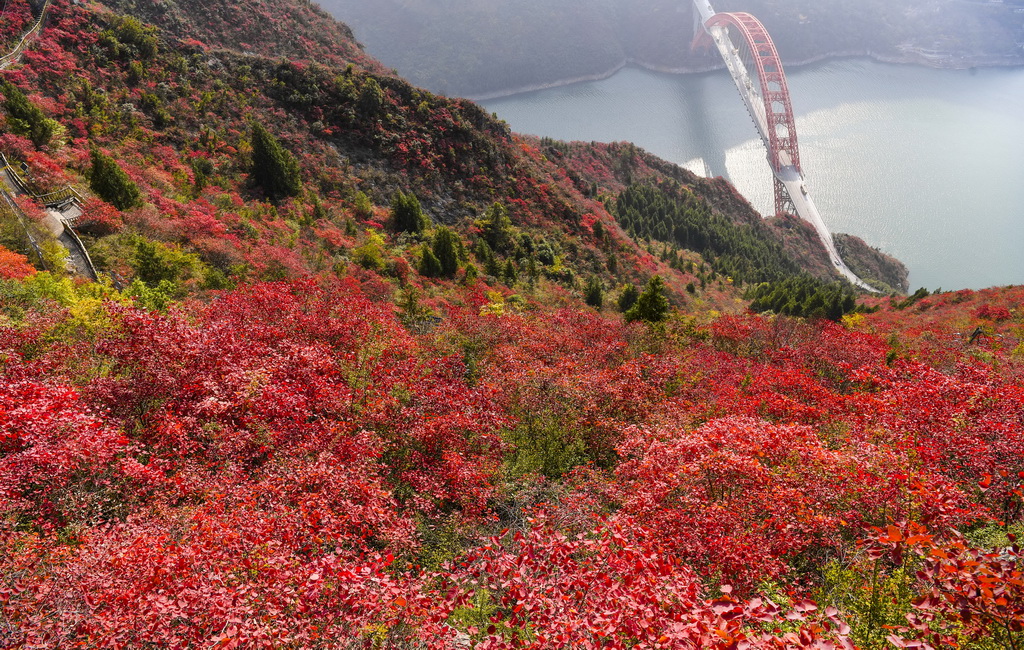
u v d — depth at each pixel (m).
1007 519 11.04
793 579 9.67
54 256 24.58
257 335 15.09
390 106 72.50
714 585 9.09
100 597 6.40
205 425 11.14
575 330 27.56
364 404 13.84
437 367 18.08
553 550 7.08
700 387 20.69
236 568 7.18
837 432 16.58
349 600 6.57
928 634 5.33
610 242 71.50
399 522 10.12
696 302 64.25
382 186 64.81
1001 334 36.34
